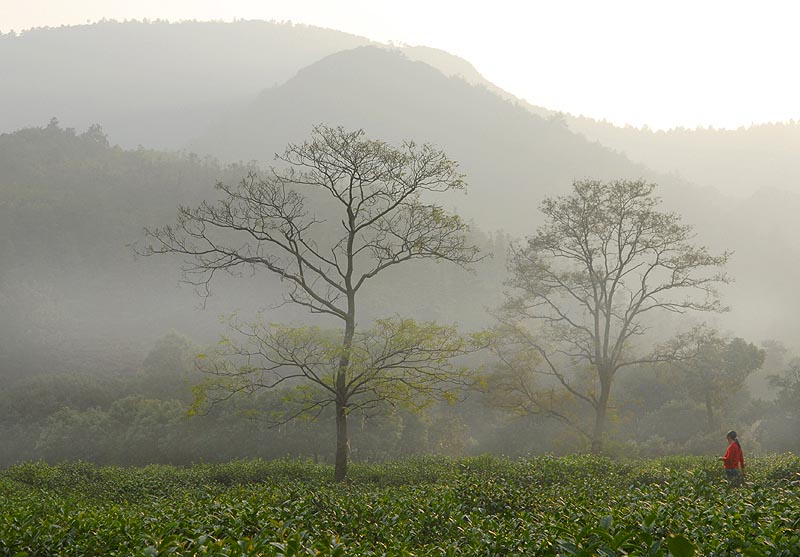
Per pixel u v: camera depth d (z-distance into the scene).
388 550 8.45
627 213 36.25
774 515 8.84
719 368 58.72
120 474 28.78
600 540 7.02
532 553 7.56
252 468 27.53
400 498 13.12
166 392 96.06
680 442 60.22
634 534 7.25
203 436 66.00
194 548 8.30
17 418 92.88
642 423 65.56
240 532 9.61
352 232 25.17
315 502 13.70
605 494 14.57
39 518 13.23
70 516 11.73
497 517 11.41
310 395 23.86
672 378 58.91
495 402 41.81
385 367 23.47
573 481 18.14
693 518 8.62
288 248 25.67
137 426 72.88
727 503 10.66
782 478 17.69
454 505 11.75
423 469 25.06
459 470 21.50
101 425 76.94
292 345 23.66
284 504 12.87
